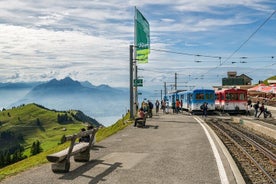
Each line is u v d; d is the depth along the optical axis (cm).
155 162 1291
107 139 2014
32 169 1184
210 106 4753
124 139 2011
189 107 5006
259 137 2336
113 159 1360
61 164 1115
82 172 1122
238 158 1497
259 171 1222
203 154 1456
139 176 1065
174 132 2380
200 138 2019
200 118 3881
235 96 4719
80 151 1228
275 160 1402
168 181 1002
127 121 3269
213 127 2958
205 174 1084
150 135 2212
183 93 5541
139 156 1425
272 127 2909
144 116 2830
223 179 1012
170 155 1445
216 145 1722
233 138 2250
